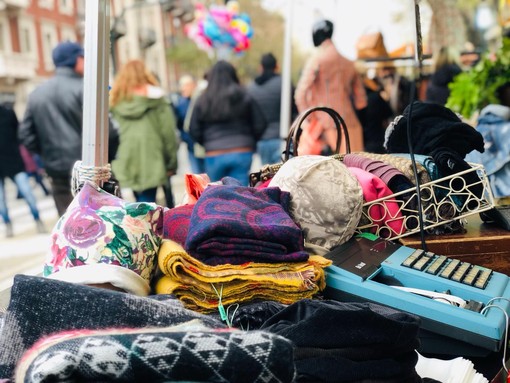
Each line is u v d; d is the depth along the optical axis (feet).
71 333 2.56
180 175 36.35
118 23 22.97
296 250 3.98
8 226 20.10
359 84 13.30
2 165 19.89
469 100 8.75
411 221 4.97
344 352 3.00
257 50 87.20
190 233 3.80
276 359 2.28
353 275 4.08
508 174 7.30
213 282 3.59
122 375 2.21
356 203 4.58
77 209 3.73
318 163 4.58
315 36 13.02
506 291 4.14
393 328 3.05
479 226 5.37
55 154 12.37
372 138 14.08
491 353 3.89
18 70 79.25
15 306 2.72
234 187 4.34
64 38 90.79
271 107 16.71
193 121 14.32
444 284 4.16
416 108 5.54
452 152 5.06
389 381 3.01
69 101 12.19
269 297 3.80
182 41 108.99
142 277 3.70
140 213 3.76
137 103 13.29
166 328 2.68
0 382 2.55
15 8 77.92
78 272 3.47
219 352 2.26
